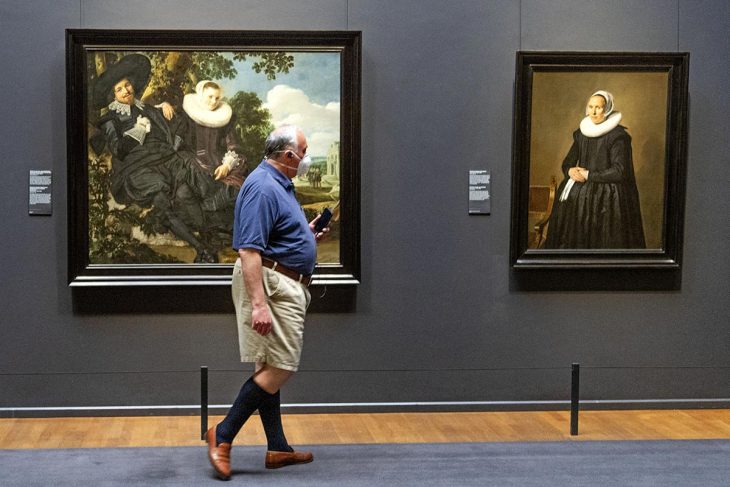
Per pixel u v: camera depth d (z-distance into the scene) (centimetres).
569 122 771
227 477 572
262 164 596
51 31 742
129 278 753
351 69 755
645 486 565
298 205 599
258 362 595
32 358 757
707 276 798
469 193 777
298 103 755
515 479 578
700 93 786
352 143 756
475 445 663
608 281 792
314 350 777
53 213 752
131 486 558
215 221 757
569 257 780
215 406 766
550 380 793
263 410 602
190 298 764
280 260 580
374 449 652
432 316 782
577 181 775
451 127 774
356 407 779
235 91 751
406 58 768
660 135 777
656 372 799
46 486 557
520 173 770
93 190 748
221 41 746
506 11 772
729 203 795
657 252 784
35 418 756
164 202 753
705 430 730
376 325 779
